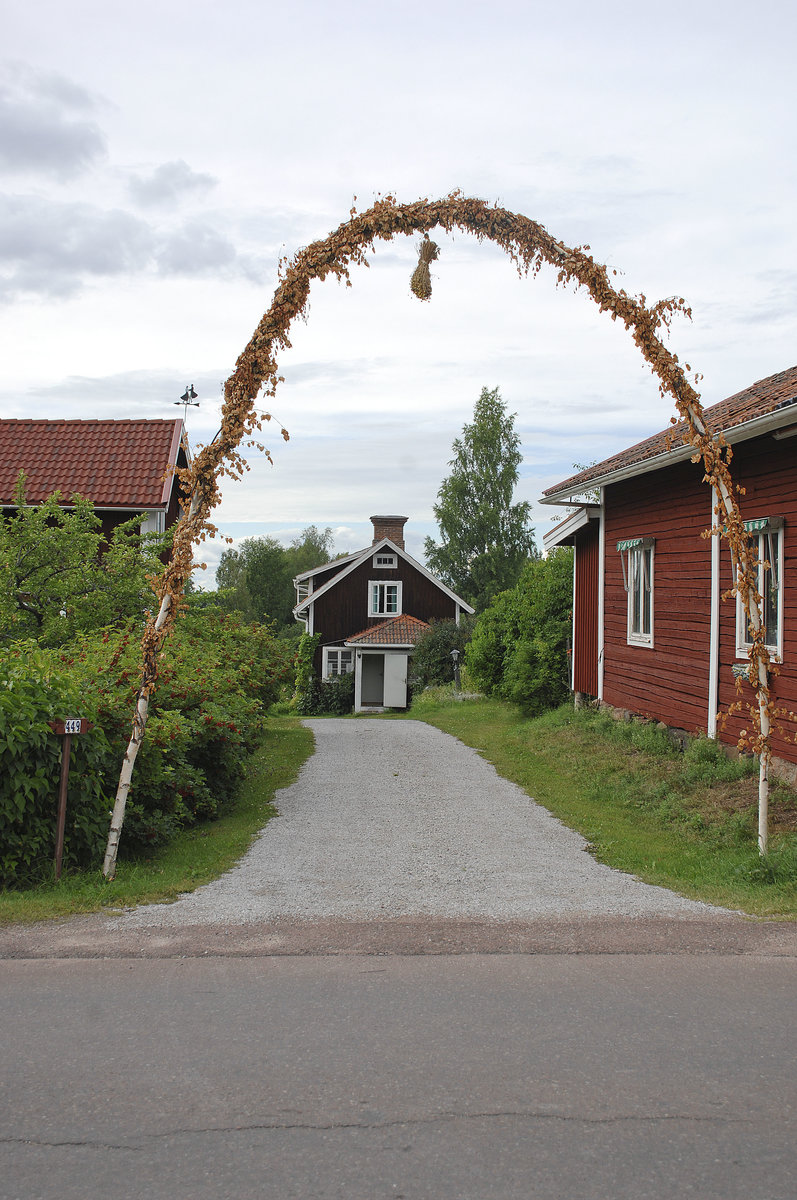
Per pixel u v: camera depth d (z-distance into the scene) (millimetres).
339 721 25219
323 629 38312
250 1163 3039
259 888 6914
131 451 20734
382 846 8672
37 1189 2895
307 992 4531
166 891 6703
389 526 39344
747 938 5375
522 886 6961
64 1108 3396
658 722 13789
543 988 4566
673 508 13023
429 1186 2906
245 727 11688
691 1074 3629
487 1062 3740
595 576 17062
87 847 7414
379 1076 3627
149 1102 3439
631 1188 2887
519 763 14234
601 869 7617
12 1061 3775
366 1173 2977
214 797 10406
